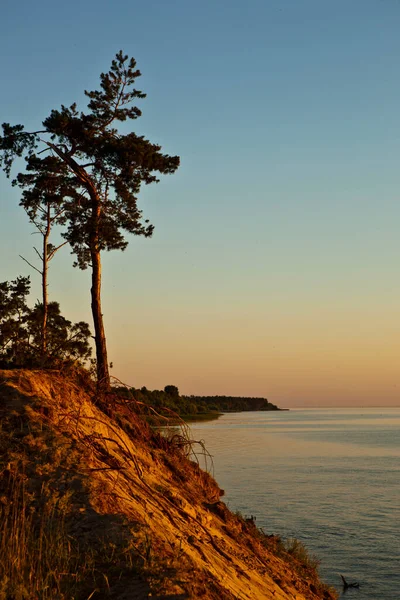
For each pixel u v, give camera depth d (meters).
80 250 22.45
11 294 27.94
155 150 22.41
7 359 24.34
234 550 12.49
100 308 20.80
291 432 146.25
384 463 68.19
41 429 10.94
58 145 22.20
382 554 28.03
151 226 22.73
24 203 23.67
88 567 7.71
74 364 15.77
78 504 9.16
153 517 9.94
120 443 13.56
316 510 37.81
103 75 22.17
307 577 17.58
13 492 9.14
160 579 7.49
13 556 7.53
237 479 51.84
